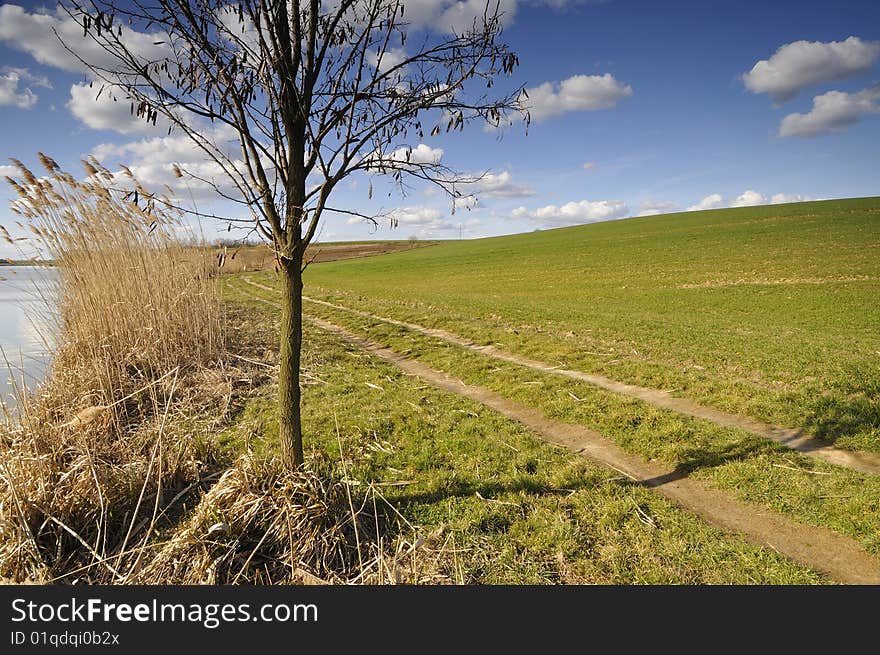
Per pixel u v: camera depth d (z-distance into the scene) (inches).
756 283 1017.5
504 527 175.0
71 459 204.5
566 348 447.8
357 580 144.6
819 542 165.9
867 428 237.5
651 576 148.6
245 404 312.8
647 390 335.3
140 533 166.9
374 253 3553.2
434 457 233.0
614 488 201.6
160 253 410.9
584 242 2290.8
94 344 327.0
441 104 144.9
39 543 156.1
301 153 140.8
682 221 2721.5
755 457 222.8
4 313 540.4
